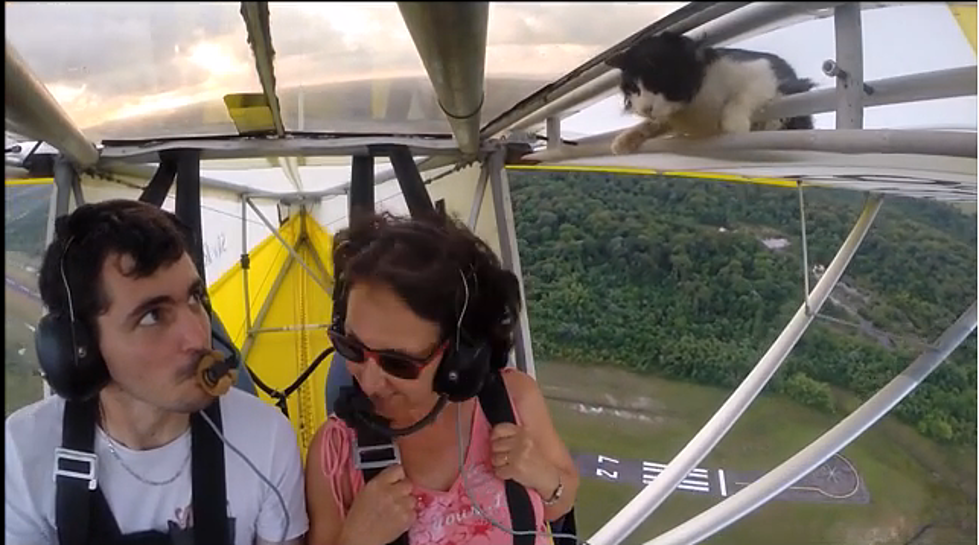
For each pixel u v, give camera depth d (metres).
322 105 1.22
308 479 0.87
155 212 0.72
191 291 0.72
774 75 1.14
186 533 0.78
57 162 1.28
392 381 0.81
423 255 0.77
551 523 0.97
